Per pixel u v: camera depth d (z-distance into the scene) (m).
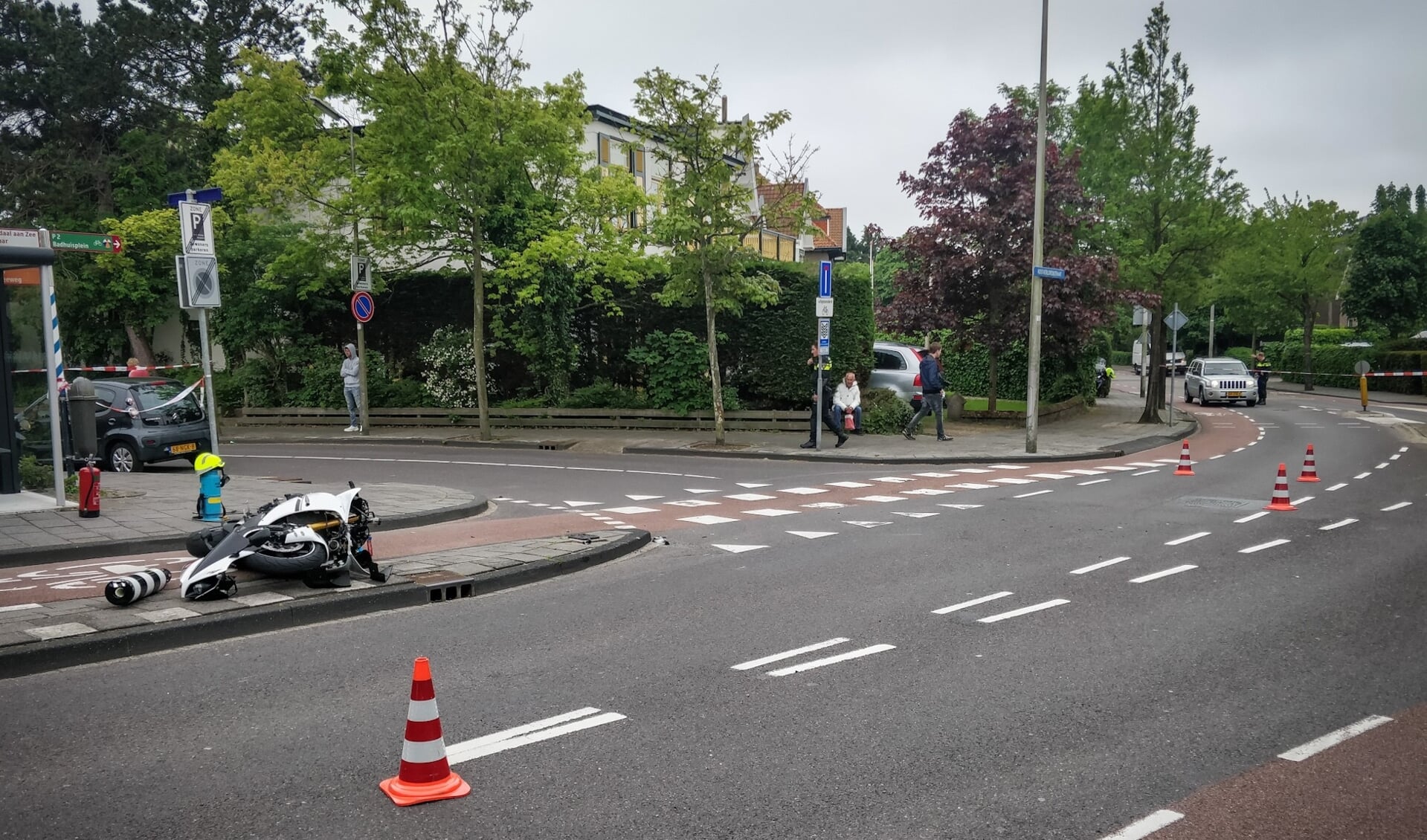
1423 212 56.38
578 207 23.88
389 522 11.59
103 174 36.03
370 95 21.73
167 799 4.21
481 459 19.58
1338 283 45.78
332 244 24.56
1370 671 5.88
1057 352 25.50
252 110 24.02
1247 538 10.34
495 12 20.89
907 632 6.84
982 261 24.55
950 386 34.62
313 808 4.11
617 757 4.64
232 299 27.88
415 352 27.14
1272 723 5.06
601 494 14.73
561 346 24.61
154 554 9.87
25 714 5.28
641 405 24.34
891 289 63.06
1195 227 25.67
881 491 14.51
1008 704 5.36
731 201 19.91
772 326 23.27
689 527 11.63
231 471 17.61
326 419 26.80
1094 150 28.42
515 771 4.49
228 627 6.88
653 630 6.96
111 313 32.81
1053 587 8.16
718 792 4.26
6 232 11.20
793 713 5.24
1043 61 18.92
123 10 38.28
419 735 4.25
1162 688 5.60
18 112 38.94
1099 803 4.15
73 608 7.11
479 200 21.67
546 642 6.69
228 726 5.09
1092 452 19.36
